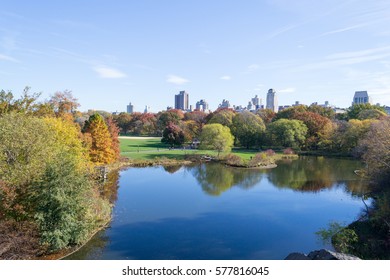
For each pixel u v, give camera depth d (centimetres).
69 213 2198
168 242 2520
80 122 8694
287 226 2923
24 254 2055
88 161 4019
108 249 2348
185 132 9719
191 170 6009
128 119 14900
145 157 7188
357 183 4731
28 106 4150
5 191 2042
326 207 3519
